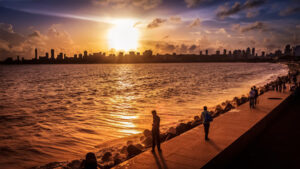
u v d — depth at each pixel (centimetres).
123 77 8094
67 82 6016
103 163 820
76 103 2447
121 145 1048
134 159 660
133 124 1474
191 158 655
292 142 902
